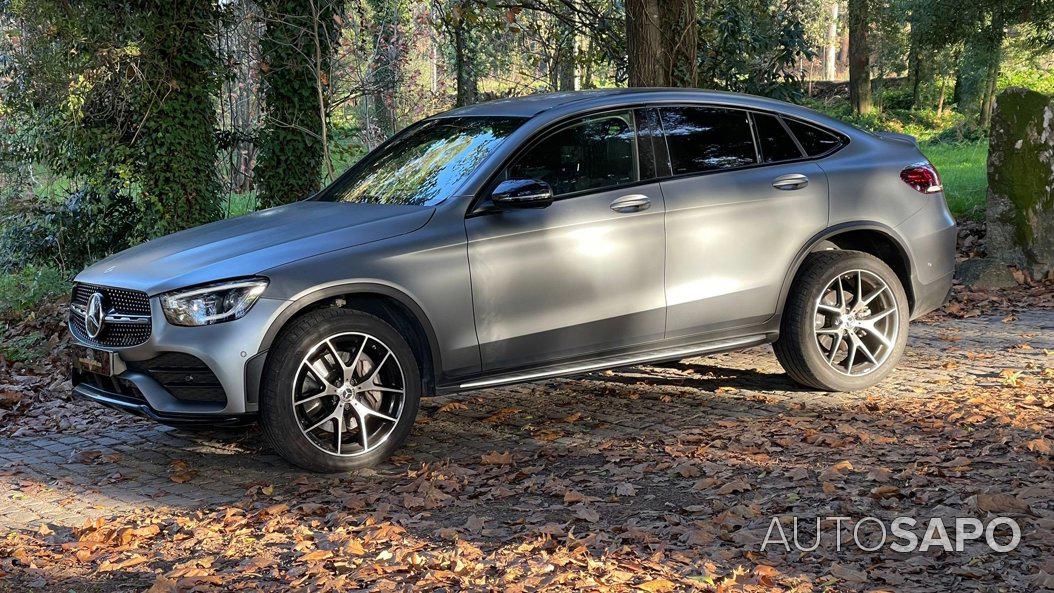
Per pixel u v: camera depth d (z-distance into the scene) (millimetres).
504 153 5312
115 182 13148
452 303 5066
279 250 4871
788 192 5918
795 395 6184
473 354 5164
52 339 8719
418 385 5082
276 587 3643
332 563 3834
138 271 4965
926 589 3363
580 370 5449
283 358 4711
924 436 5172
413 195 5410
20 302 10906
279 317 4691
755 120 6031
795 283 6070
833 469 4605
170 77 12680
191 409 4719
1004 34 27750
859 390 6250
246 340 4641
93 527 4309
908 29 38469
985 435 5109
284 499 4652
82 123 12789
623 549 3801
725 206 5719
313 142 13734
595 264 5379
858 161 6215
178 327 4691
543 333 5309
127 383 4914
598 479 4734
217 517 4461
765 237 5844
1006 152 10156
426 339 5062
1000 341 7516
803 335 6031
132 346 4840
